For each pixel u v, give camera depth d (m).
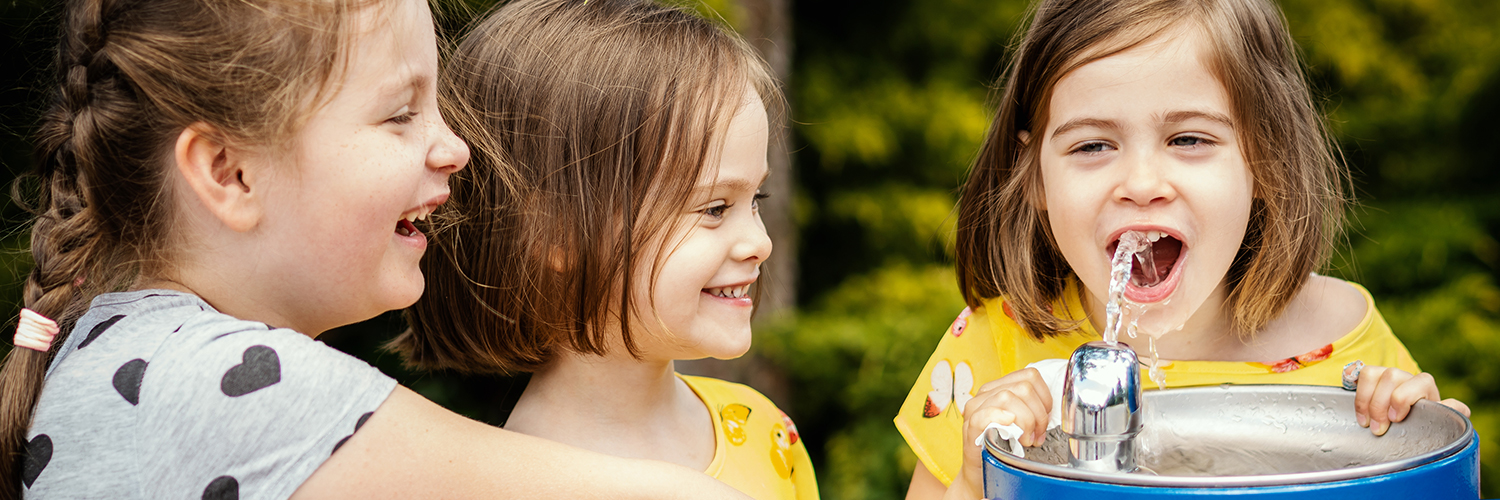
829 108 4.21
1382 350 1.45
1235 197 1.24
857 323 3.83
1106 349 0.99
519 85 1.19
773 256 3.61
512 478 0.94
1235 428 1.15
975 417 1.13
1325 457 1.10
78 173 0.98
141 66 0.91
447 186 1.04
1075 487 0.84
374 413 0.91
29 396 0.94
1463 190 4.66
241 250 0.95
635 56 1.19
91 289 1.00
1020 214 1.44
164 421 0.87
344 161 0.93
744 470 1.36
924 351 3.64
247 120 0.90
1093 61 1.23
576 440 1.25
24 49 1.39
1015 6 4.48
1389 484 0.80
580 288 1.17
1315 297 1.47
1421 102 4.81
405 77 0.97
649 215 1.16
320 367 0.90
